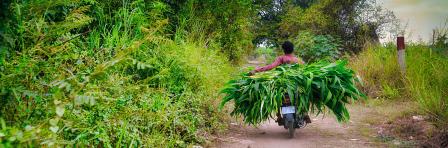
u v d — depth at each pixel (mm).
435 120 7359
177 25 10852
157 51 7820
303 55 15969
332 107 7121
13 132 2943
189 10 10938
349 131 7918
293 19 19484
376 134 7598
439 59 10906
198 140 6445
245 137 7355
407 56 12781
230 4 11914
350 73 7062
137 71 7266
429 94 8164
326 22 17953
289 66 7215
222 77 8953
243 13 12484
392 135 7422
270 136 7477
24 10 4430
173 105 6770
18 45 4598
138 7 8141
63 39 5309
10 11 3977
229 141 6945
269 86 6945
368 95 11914
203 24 11180
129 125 5129
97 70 3637
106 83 5371
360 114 9680
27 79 3986
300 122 7250
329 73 6969
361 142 6996
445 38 13008
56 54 5082
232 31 12461
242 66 13125
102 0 8320
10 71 3939
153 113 5727
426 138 6863
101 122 4711
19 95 3717
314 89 7035
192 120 6797
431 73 10398
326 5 18219
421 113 8359
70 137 4316
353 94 7211
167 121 5961
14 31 4203
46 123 3309
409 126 7582
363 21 17922
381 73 12414
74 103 3318
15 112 3752
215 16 11828
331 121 8891
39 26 4695
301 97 6930
